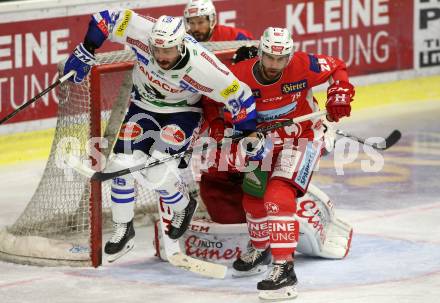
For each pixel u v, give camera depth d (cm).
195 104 1484
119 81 1666
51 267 1508
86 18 2448
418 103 2814
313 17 2803
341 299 1336
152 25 1408
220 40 1939
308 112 1445
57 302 1341
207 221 1545
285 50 1328
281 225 1352
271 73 1359
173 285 1423
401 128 2520
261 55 1344
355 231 1700
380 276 1446
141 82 1445
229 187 1527
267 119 1426
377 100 2820
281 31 1345
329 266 1505
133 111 1470
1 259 1548
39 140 2361
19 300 1348
